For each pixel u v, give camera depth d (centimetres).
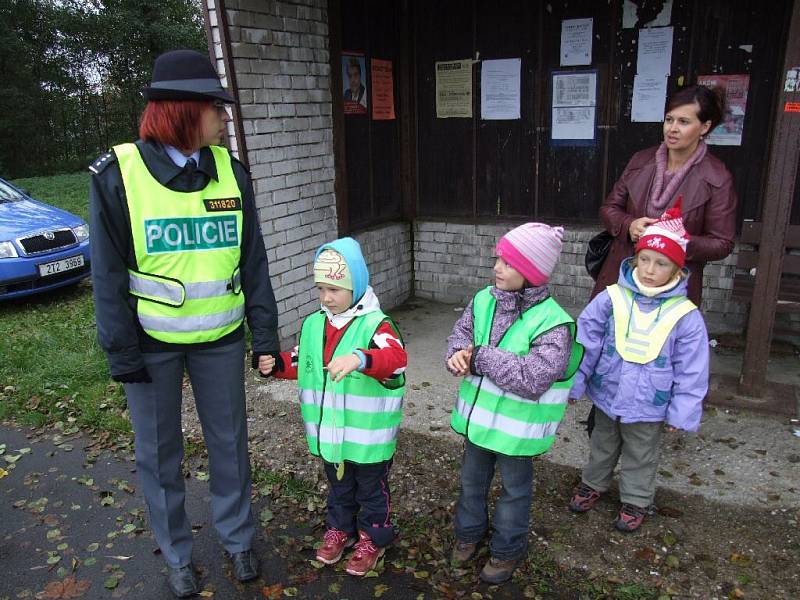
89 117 2345
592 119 485
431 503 301
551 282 529
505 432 229
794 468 315
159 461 236
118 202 204
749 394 374
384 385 231
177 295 216
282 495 314
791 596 238
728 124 441
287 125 436
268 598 251
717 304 474
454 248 563
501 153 527
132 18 2323
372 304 241
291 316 465
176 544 252
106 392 431
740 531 273
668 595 241
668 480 310
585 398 395
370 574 260
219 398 238
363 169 523
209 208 217
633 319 256
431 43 526
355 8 486
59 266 638
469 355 227
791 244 405
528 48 492
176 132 207
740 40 427
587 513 288
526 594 247
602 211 315
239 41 394
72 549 285
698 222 291
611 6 456
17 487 334
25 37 2184
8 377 460
